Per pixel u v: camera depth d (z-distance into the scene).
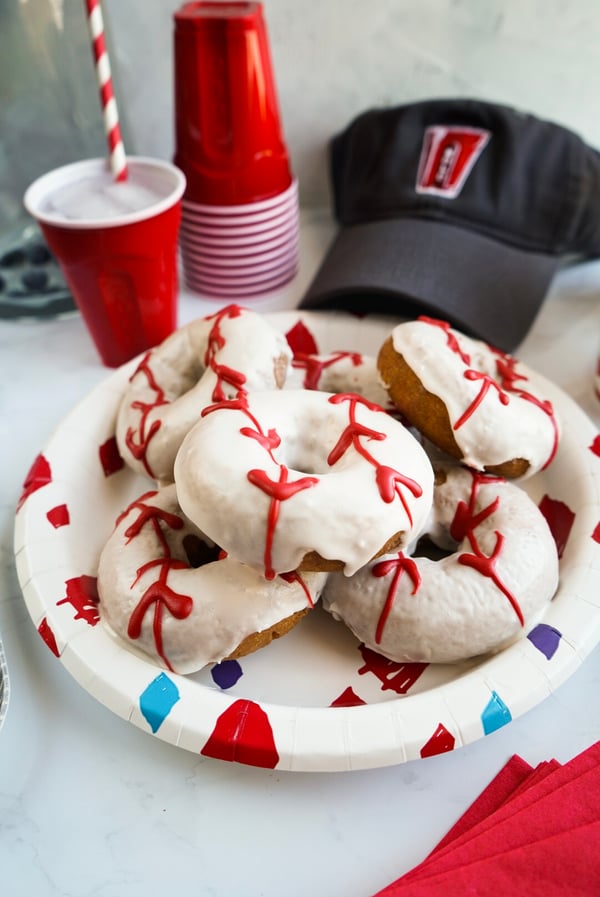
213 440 0.43
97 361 0.64
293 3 0.66
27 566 0.47
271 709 0.42
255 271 0.67
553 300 0.67
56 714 0.44
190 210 0.64
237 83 0.59
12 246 0.66
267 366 0.51
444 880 0.36
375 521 0.42
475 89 0.71
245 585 0.44
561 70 0.69
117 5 0.65
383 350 0.52
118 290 0.58
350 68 0.70
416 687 0.45
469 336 0.57
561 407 0.54
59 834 0.41
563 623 0.44
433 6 0.66
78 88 0.63
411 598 0.44
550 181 0.64
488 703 0.42
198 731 0.41
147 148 0.73
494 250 0.62
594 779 0.39
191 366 0.55
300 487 0.42
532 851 0.36
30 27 0.59
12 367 0.64
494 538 0.46
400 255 0.60
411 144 0.66
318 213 0.77
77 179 0.59
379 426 0.45
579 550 0.47
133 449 0.51
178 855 0.40
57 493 0.50
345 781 0.42
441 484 0.50
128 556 0.46
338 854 0.40
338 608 0.46
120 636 0.44
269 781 0.42
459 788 0.42
